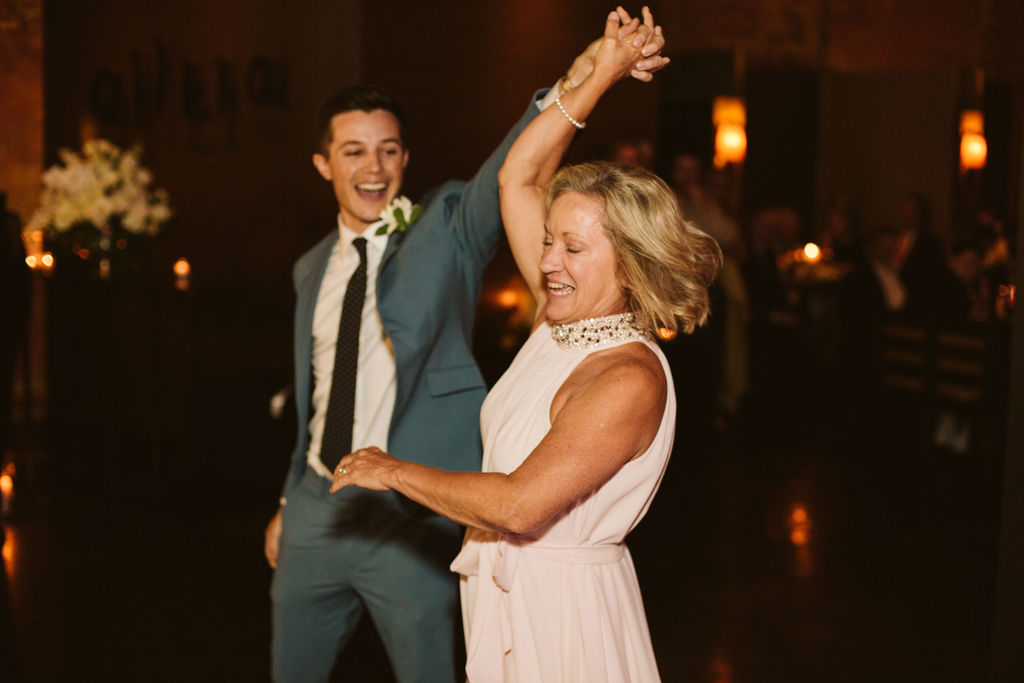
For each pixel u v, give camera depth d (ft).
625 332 6.04
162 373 20.29
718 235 25.09
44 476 19.79
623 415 5.64
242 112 20.34
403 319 7.86
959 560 15.94
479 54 17.90
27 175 25.44
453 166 17.92
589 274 5.97
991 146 38.11
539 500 5.50
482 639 6.20
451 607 8.16
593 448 5.57
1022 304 8.19
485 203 7.73
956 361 20.86
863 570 15.42
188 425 19.49
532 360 6.34
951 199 35.78
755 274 27.71
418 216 8.19
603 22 18.61
